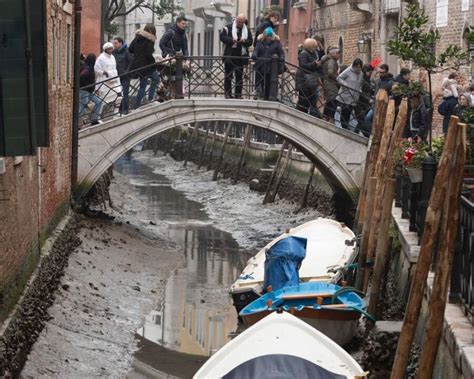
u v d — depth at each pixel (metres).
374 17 34.94
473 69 25.41
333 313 15.99
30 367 14.61
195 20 62.31
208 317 19.44
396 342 14.41
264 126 25.77
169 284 22.17
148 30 25.59
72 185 24.88
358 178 26.12
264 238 28.12
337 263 18.94
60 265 19.84
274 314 12.84
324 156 26.06
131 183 43.81
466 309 11.64
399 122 16.75
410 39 18.08
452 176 10.65
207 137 49.59
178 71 25.47
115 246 24.36
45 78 12.57
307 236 20.89
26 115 11.34
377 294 16.25
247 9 54.09
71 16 23.92
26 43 11.18
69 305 18.02
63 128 22.75
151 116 25.27
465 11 26.34
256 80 26.11
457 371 10.81
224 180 43.53
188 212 33.66
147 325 18.69
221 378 11.62
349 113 26.36
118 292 20.38
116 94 25.67
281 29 48.25
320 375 11.58
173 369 16.23
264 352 12.16
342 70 28.97
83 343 16.55
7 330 13.72
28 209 16.67
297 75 25.98
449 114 20.67
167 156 58.50
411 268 15.67
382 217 16.25
